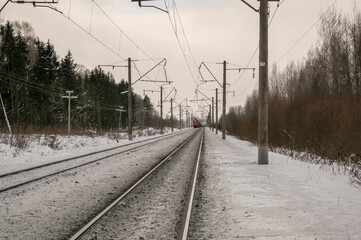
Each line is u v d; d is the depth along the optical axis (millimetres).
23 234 4863
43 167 12477
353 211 5840
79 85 76812
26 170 11578
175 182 9281
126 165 13211
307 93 21516
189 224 5332
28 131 27297
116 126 96125
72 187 8539
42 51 55344
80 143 25656
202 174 10578
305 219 5461
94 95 78688
